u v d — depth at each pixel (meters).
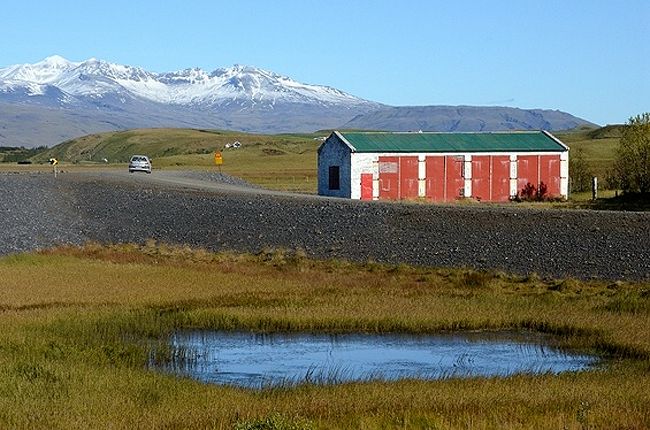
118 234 69.44
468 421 21.50
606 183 104.06
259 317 37.59
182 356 31.89
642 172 86.56
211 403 23.42
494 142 89.50
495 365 30.88
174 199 79.12
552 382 26.50
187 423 21.38
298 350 33.41
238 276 49.66
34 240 66.62
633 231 55.44
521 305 40.47
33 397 23.61
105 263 54.88
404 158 85.56
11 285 45.31
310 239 61.62
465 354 32.72
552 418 21.69
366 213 65.44
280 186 115.81
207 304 40.72
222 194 80.25
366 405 23.33
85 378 25.83
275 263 54.91
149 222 72.12
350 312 38.62
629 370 28.73
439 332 36.88
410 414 22.19
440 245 57.03
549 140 91.19
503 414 22.14
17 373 26.20
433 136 89.56
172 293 43.53
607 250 52.75
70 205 81.00
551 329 36.62
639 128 87.38
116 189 87.81
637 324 36.16
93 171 137.38
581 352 32.88
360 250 57.97
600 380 26.84
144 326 35.75
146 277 48.78
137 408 22.80
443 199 86.69
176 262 55.72
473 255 54.59
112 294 43.00
